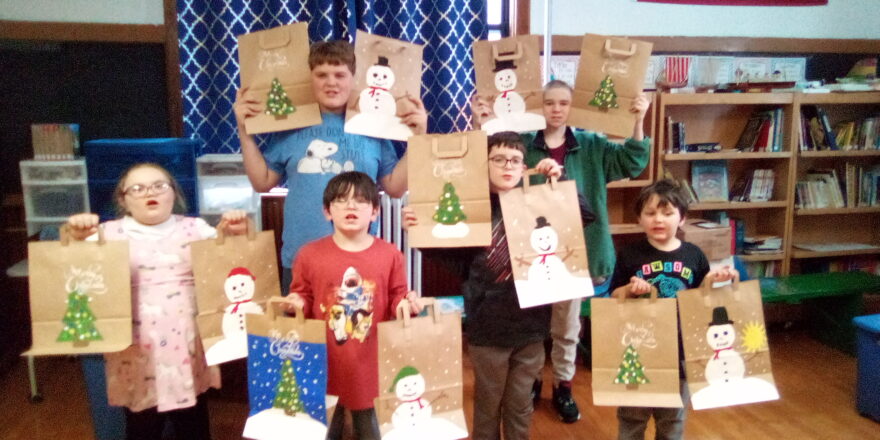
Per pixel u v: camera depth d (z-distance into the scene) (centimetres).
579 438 203
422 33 278
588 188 207
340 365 147
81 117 266
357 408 149
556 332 212
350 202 140
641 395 133
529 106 182
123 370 152
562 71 302
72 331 133
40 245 132
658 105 283
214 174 237
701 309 135
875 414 213
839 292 271
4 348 260
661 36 307
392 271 152
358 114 162
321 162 165
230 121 266
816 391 241
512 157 143
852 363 270
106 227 150
